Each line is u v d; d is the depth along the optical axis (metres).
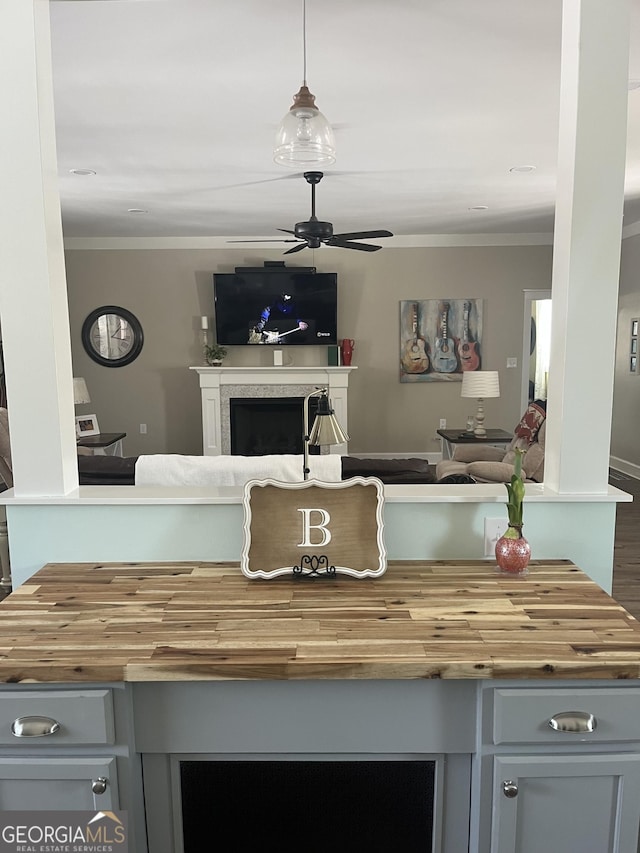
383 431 7.48
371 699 1.31
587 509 1.82
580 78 1.65
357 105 3.21
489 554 1.84
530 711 1.28
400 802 1.38
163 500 1.81
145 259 7.19
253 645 1.32
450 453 6.62
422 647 1.31
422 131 3.63
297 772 1.37
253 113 3.29
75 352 7.33
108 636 1.37
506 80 2.90
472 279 7.23
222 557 1.85
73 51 2.55
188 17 2.29
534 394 9.89
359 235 4.50
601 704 1.28
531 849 1.34
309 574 1.68
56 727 1.27
